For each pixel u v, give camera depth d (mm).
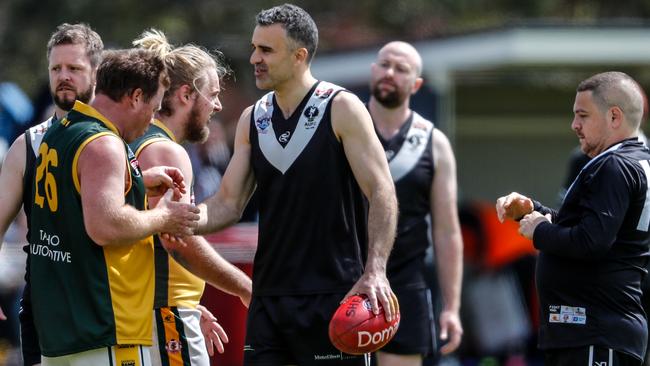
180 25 71250
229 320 29641
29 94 72875
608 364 19344
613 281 19469
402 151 25203
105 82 17484
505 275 37188
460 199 47875
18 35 74688
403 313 24922
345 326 18359
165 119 20188
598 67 46094
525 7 77375
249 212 36156
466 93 52562
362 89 45312
